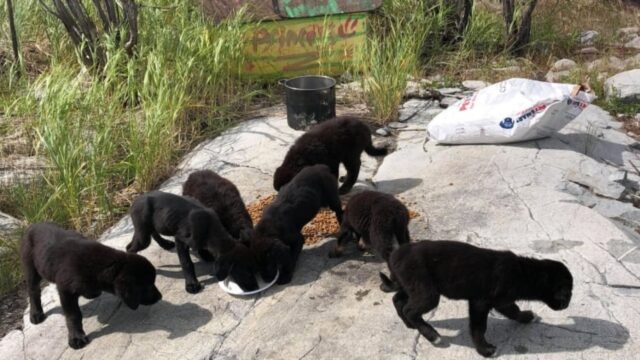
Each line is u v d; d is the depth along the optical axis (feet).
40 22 13.43
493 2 17.47
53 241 6.29
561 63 13.83
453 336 5.87
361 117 10.95
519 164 8.63
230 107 11.43
